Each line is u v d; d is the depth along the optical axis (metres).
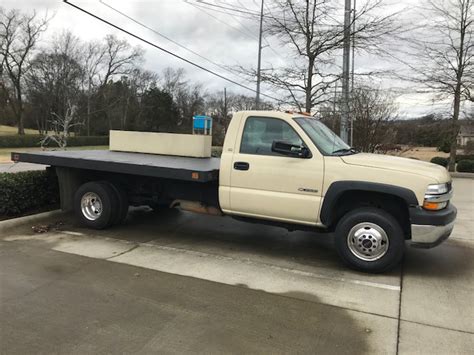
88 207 6.94
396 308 4.19
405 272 5.31
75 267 5.10
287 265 5.47
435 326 3.82
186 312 3.97
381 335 3.63
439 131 25.55
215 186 6.27
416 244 4.99
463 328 3.79
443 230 4.93
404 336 3.62
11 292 4.31
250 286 4.69
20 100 54.44
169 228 7.25
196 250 6.00
